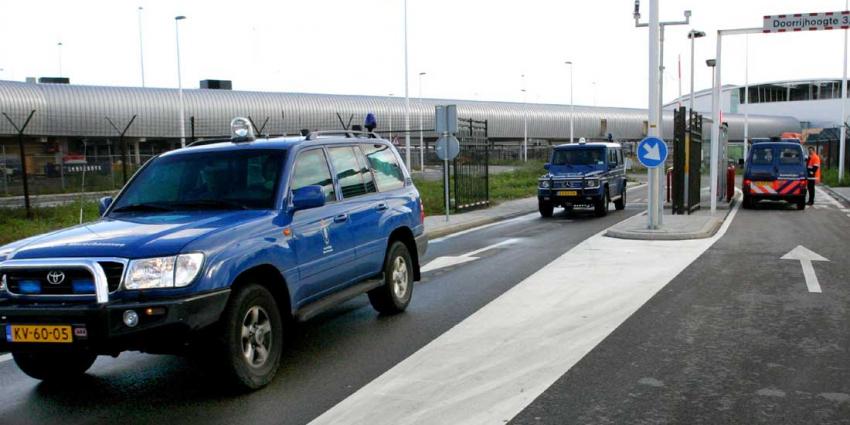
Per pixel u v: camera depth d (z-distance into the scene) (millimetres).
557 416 4672
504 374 5566
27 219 18094
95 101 45094
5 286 5020
